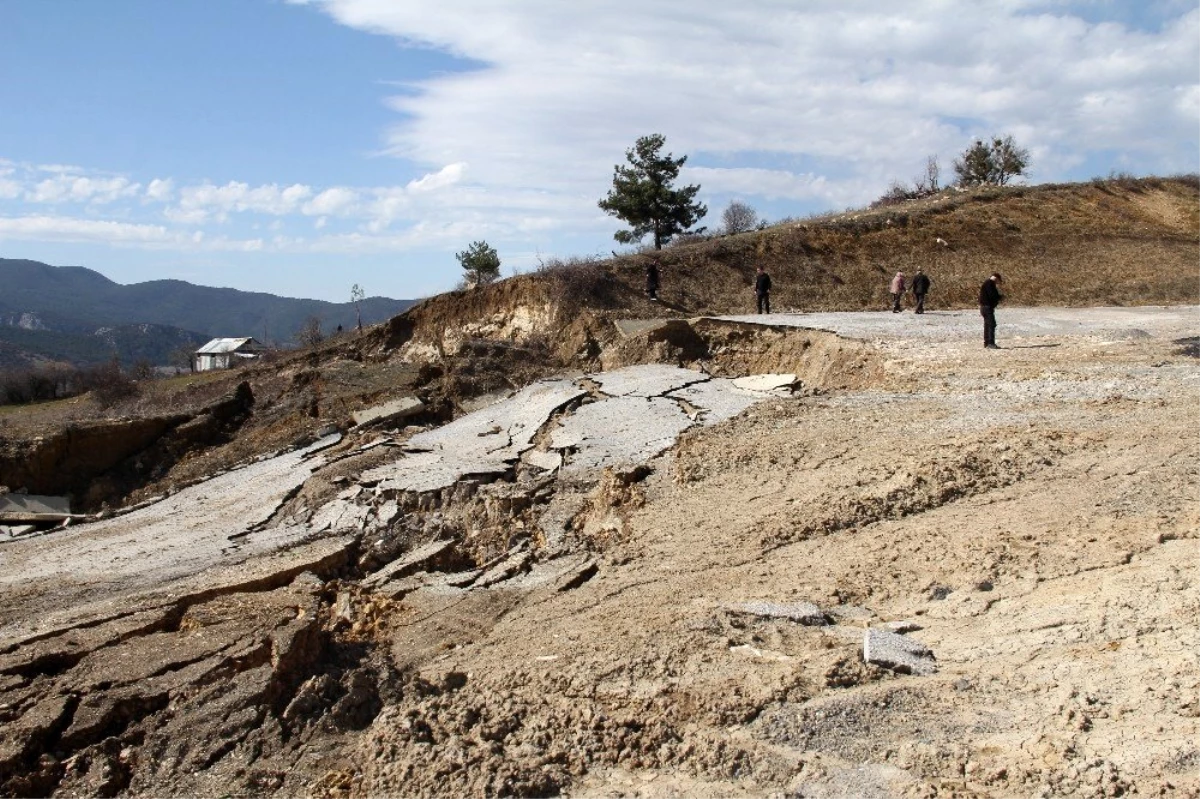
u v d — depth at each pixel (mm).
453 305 31828
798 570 8859
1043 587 7398
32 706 7309
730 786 5012
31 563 14680
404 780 5375
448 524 13688
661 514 11594
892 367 18391
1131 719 5031
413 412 23594
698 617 7613
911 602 7730
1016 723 5273
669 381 20734
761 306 28594
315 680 7270
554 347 28344
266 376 31766
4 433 23969
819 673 6082
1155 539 7910
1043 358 17719
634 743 5570
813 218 41031
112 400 37531
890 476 11023
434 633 9164
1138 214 41594
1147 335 19781
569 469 14836
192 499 18203
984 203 40562
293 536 14156
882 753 5133
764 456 12961
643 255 33531
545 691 6457
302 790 6086
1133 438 11367
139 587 12320
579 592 9555
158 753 6734
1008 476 10523
